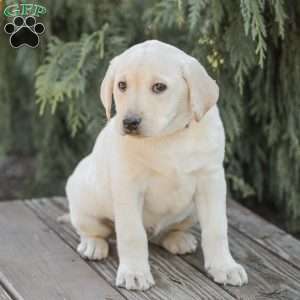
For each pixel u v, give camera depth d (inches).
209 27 179.3
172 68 133.6
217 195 146.6
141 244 144.9
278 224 211.3
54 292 142.5
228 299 139.7
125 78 134.0
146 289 142.7
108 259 156.8
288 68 180.1
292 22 173.6
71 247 163.8
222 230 147.5
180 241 160.6
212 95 136.0
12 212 185.6
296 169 192.7
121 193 143.4
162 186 144.9
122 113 133.0
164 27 201.6
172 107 133.9
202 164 142.9
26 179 257.9
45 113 228.8
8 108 253.1
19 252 161.0
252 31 160.6
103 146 150.3
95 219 157.2
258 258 159.2
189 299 139.6
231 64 177.3
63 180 240.1
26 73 235.9
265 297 140.8
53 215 183.8
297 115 183.0
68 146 236.2
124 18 211.3
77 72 187.3
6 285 146.3
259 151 207.0
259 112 194.4
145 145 140.2
